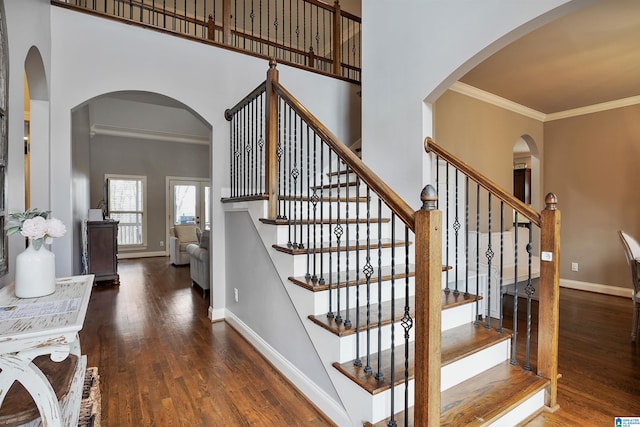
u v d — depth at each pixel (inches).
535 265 164.4
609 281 184.4
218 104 137.7
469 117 170.1
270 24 253.3
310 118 80.9
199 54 134.6
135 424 70.4
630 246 125.5
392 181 117.8
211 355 102.9
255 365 96.4
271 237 94.0
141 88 123.9
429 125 110.2
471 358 76.2
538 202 209.0
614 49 126.5
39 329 45.1
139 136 326.0
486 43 90.7
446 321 87.7
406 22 112.7
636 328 117.9
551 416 74.5
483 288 134.6
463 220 135.8
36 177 105.1
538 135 207.2
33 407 45.7
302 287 79.2
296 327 84.5
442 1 101.7
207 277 171.8
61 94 111.0
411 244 105.3
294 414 74.1
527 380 75.5
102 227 197.3
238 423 71.1
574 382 89.6
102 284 200.5
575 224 197.9
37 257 59.6
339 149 70.4
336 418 69.2
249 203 108.2
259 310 105.2
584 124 194.7
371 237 113.1
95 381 68.1
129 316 140.6
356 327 68.3
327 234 106.2
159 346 109.4
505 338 83.1
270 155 97.1
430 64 105.3
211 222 137.2
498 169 182.7
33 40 89.1
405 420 55.7
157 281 210.7
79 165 192.9
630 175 178.2
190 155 354.3
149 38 125.6
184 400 79.0
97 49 116.9
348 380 64.7
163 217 339.9
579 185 196.4
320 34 261.1
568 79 154.5
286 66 153.0
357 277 67.9
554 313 76.2
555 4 76.8
